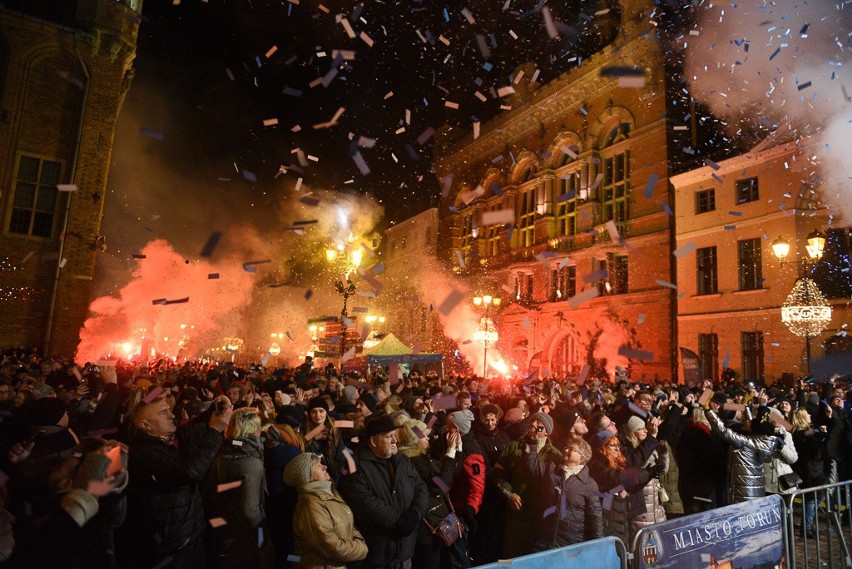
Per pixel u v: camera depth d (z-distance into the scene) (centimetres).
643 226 2575
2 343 1688
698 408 716
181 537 365
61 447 287
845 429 816
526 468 496
